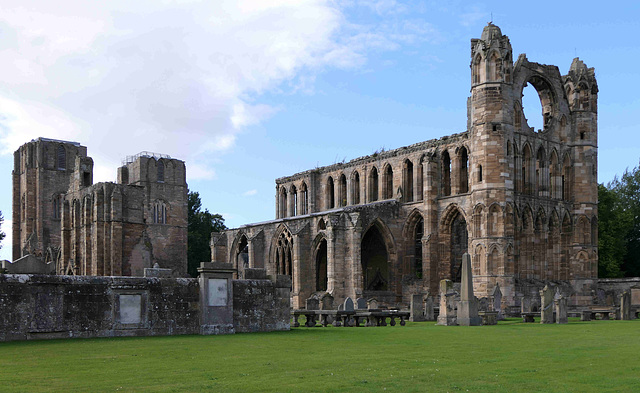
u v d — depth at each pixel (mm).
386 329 44625
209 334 36344
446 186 95125
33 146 150875
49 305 32219
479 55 84000
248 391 17750
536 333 40906
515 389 18391
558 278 90250
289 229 97250
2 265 32156
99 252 110125
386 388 18391
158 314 35344
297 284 91312
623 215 113062
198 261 162500
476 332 41469
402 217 95938
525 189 87250
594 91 94562
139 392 17469
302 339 33875
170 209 139000
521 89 86625
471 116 86375
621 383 19500
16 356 25250
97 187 113125
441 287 54438
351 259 86312
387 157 102062
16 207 155500
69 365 22781
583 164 93125
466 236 96812
